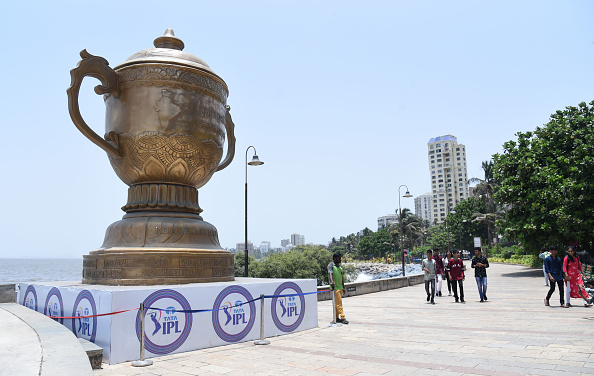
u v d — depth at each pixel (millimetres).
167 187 8648
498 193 28469
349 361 6082
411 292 19922
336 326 9531
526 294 16641
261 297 7805
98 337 6297
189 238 8406
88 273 8422
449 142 140750
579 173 24688
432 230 101750
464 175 138875
